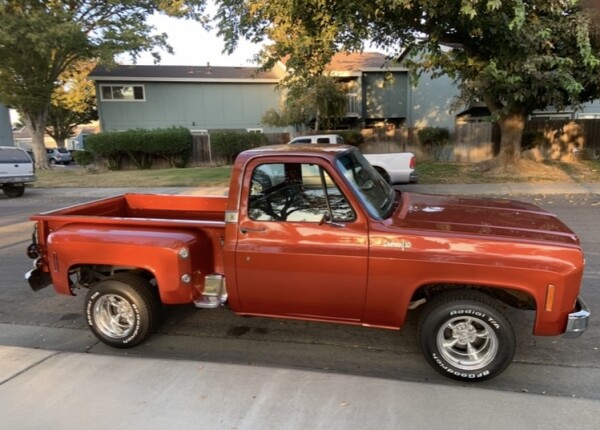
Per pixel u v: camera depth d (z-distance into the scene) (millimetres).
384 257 3316
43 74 24031
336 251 3412
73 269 4191
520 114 16500
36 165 26078
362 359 3771
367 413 2900
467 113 27016
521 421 2787
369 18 12164
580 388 3254
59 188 17578
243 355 3893
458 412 2889
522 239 3162
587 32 12125
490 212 3799
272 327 4438
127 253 3828
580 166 17875
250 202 3607
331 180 3443
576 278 3084
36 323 4707
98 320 4055
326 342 4094
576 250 3088
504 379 3389
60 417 2934
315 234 3459
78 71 29047
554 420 2791
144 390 3223
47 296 5496
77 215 4629
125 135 24078
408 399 3041
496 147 22391
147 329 3980
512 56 12867
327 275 3467
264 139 25375
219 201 5359
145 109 29344
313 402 3033
